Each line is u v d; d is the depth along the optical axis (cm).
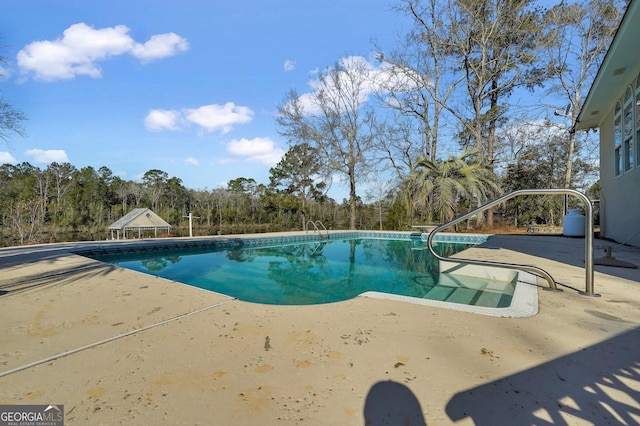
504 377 138
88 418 111
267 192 2408
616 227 709
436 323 207
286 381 137
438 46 1389
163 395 126
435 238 1049
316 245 1031
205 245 931
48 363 154
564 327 197
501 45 1310
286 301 426
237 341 180
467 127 1380
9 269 439
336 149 1636
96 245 797
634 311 228
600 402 119
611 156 746
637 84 579
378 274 606
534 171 1404
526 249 581
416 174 1108
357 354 162
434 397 124
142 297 283
